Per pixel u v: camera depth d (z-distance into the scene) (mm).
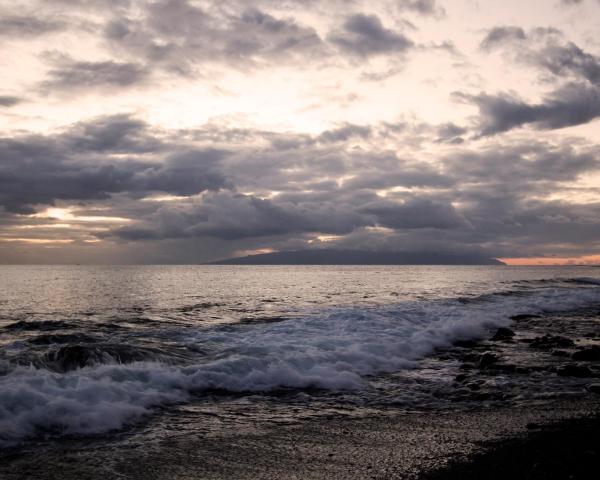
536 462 6195
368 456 6445
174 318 22625
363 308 24188
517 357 13828
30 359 10461
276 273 110188
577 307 28703
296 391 9938
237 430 7535
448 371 11977
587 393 9875
